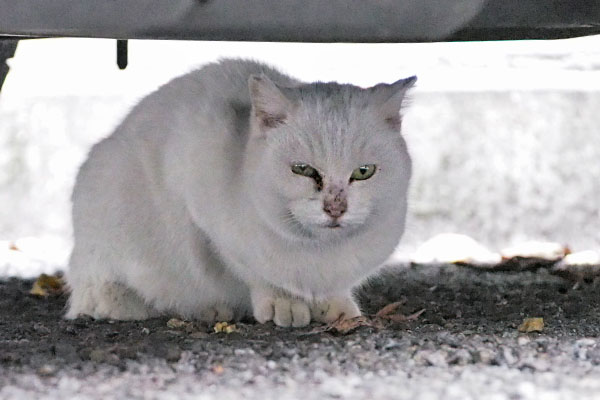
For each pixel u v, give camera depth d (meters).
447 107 18.67
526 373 7.22
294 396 6.61
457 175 18.12
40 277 11.68
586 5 7.86
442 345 7.99
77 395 6.66
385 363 7.49
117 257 9.30
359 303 10.27
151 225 9.05
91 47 20.36
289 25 7.58
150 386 6.89
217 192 8.32
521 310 9.88
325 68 19.39
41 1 7.55
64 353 7.74
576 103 18.69
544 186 17.98
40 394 6.71
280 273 8.45
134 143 9.21
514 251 13.66
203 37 7.68
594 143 18.38
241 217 8.24
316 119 7.82
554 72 20.09
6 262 14.13
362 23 7.59
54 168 18.14
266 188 7.94
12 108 18.56
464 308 10.05
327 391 6.72
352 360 7.57
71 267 9.76
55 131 18.42
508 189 17.94
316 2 7.54
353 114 7.89
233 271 8.84
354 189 7.89
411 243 15.71
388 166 8.05
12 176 18.12
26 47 20.34
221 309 9.37
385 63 20.06
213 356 7.68
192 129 8.65
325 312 8.92
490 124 18.55
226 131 8.45
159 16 7.56
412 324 9.09
